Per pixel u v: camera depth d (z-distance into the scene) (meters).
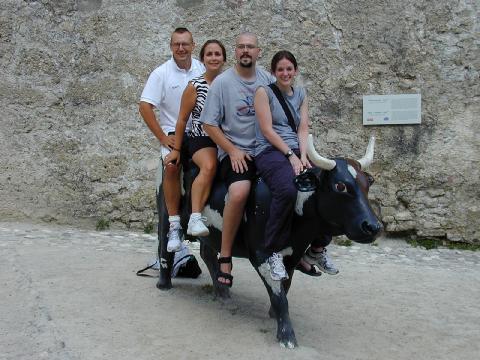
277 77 4.10
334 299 5.11
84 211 7.72
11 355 3.69
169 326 4.21
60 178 7.72
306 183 3.76
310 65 7.64
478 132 7.43
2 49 7.74
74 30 7.78
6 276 5.06
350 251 7.14
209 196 4.30
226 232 4.10
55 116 7.76
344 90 7.59
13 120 7.73
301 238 3.99
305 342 4.09
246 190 4.02
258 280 5.51
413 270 6.32
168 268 4.96
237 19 7.73
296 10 7.66
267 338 4.07
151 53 7.78
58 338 3.90
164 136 4.97
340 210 3.72
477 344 4.23
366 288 5.50
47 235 7.17
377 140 7.54
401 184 7.50
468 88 7.45
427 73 7.49
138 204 7.68
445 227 7.45
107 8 7.78
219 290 4.84
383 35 7.54
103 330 4.07
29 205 7.72
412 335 4.34
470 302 5.22
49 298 4.59
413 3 7.51
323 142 7.61
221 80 4.20
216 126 4.17
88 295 4.72
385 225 7.52
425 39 7.50
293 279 5.66
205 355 3.77
